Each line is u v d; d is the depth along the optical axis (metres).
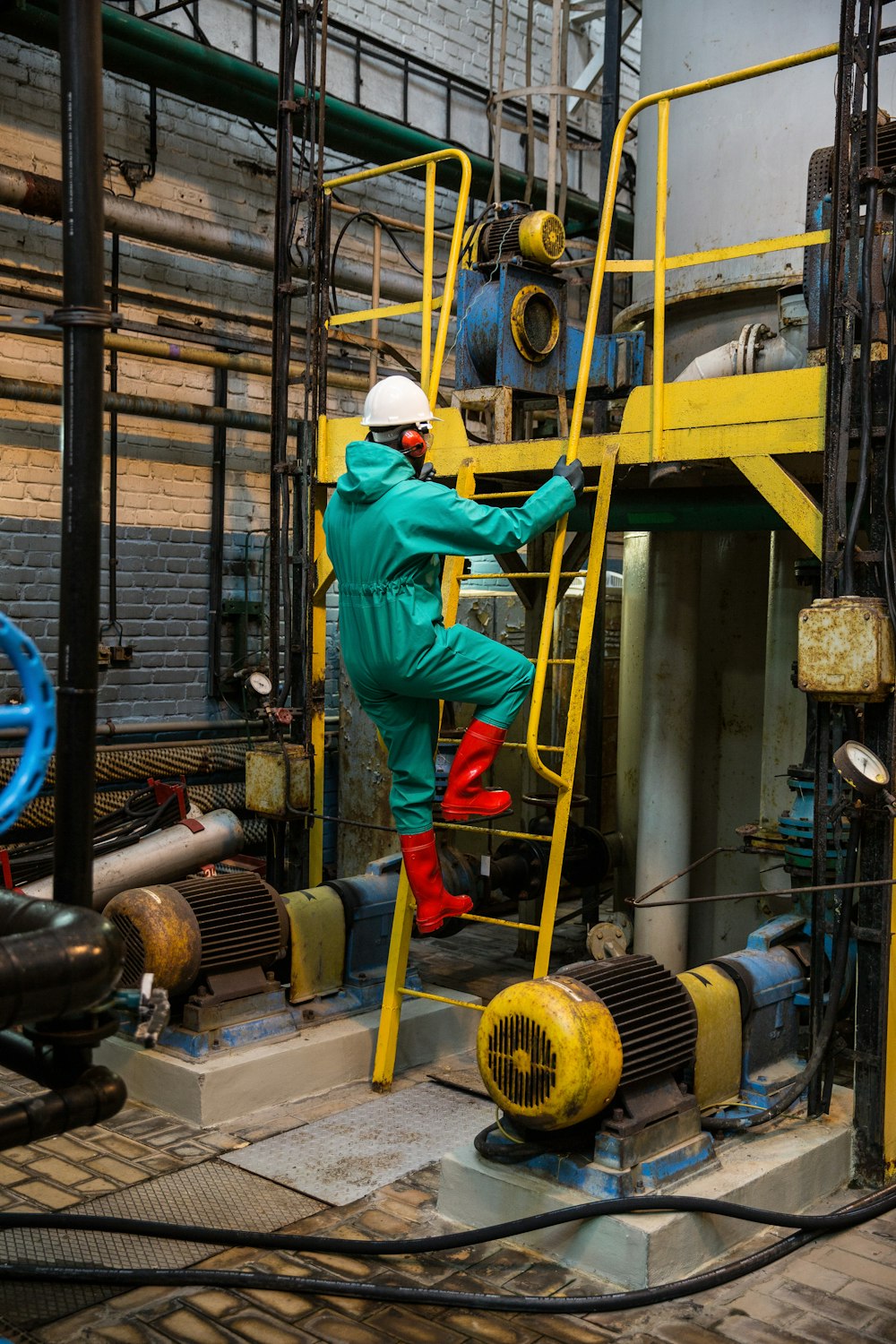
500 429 4.70
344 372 7.89
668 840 5.70
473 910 7.38
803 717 5.29
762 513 5.05
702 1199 3.29
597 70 9.77
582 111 10.09
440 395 5.64
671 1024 3.63
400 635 3.81
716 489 5.15
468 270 4.95
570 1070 3.21
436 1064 5.02
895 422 3.66
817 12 5.43
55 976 1.87
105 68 6.39
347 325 8.34
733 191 5.67
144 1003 2.11
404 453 3.96
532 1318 3.13
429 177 5.02
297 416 7.91
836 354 3.74
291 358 7.81
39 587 6.65
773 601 5.38
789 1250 3.45
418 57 8.41
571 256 9.72
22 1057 2.20
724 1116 3.87
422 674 3.85
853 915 4.00
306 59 5.54
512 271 4.78
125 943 4.44
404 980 5.01
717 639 5.94
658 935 5.72
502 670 3.94
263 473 7.80
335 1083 4.73
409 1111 4.48
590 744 6.85
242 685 7.56
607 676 7.90
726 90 5.68
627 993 3.56
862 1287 3.31
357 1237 3.50
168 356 6.80
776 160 5.54
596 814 6.88
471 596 7.29
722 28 5.70
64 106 2.07
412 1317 3.12
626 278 9.88
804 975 4.38
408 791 4.14
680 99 5.88
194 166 7.30
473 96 9.05
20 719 1.80
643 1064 3.46
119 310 6.92
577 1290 3.23
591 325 4.30
